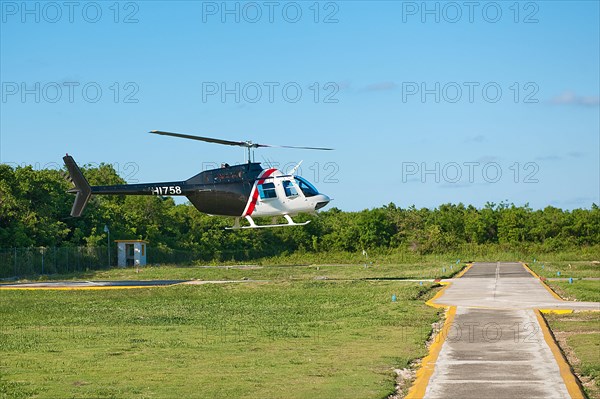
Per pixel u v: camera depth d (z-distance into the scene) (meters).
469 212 100.12
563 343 17.81
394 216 93.12
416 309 24.97
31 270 57.94
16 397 12.55
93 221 75.06
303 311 26.47
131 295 35.12
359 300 29.77
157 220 85.12
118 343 18.80
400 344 17.73
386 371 14.48
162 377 14.13
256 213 39.50
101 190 41.31
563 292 32.44
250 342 18.62
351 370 14.59
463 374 13.98
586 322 21.08
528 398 12.09
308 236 91.38
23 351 17.64
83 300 33.03
